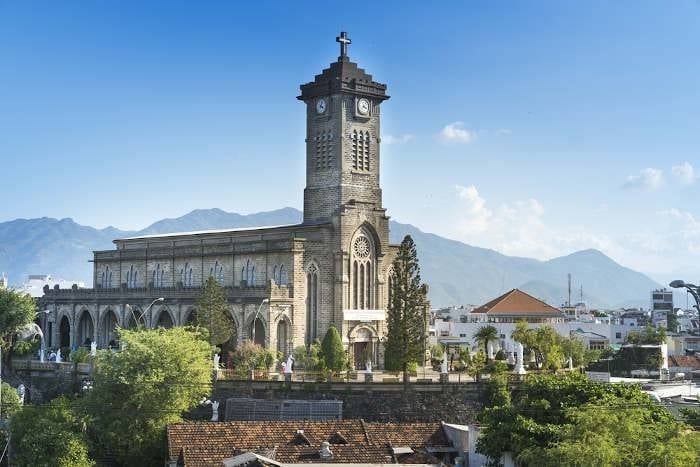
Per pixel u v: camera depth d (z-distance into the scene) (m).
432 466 93.88
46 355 172.88
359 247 165.75
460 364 153.50
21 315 162.25
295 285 158.50
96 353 135.62
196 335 134.12
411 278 140.75
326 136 168.88
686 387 170.12
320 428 100.81
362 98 169.62
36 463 101.12
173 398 113.50
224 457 93.69
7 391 116.69
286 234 170.00
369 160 170.25
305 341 160.25
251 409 125.94
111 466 109.75
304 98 172.38
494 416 97.50
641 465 81.88
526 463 89.31
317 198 169.50
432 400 130.50
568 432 87.19
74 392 144.12
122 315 185.00
